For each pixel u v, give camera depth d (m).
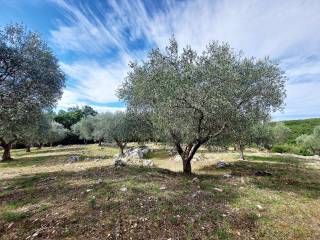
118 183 12.99
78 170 20.27
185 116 15.38
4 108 14.90
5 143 34.72
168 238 7.04
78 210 8.96
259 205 10.12
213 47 15.37
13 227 7.87
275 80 16.52
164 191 11.52
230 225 7.99
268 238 7.35
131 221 7.97
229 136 17.12
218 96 13.76
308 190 14.39
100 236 7.10
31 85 15.89
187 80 14.57
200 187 13.11
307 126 94.62
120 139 41.16
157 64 17.14
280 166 27.41
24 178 17.11
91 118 71.12
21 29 15.78
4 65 14.99
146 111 22.38
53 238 7.04
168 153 38.03
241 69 15.50
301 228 8.16
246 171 23.25
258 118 16.17
